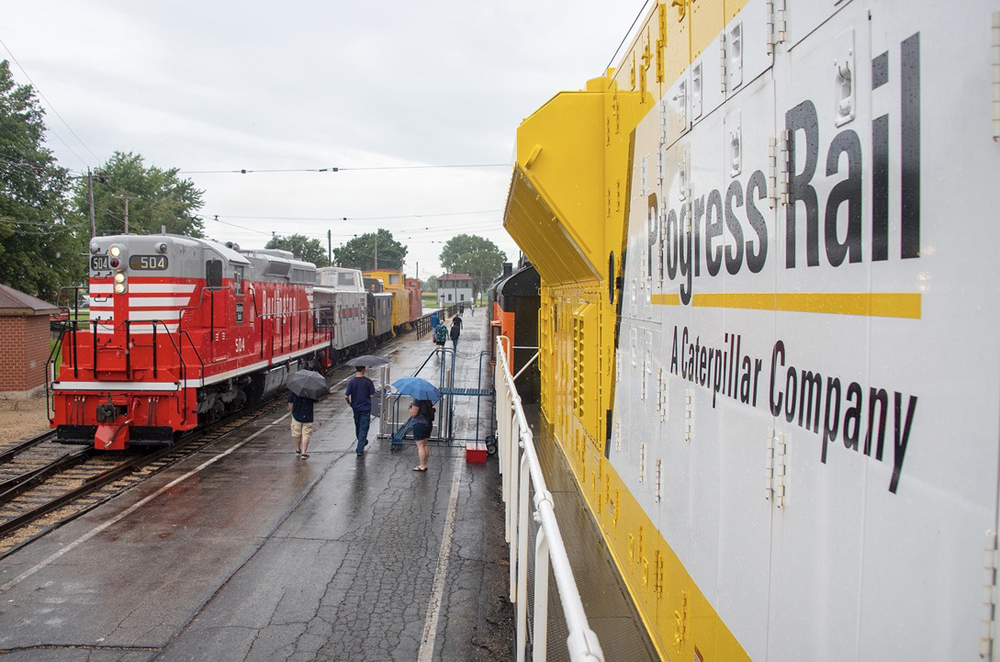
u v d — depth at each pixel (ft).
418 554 24.68
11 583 22.12
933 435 4.78
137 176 171.12
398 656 17.74
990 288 4.27
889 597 5.24
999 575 4.15
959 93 4.58
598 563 16.90
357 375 40.45
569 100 19.17
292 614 20.04
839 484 6.01
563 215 19.07
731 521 8.56
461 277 280.10
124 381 39.42
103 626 19.29
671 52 12.11
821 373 6.36
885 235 5.40
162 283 41.22
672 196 11.73
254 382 54.19
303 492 32.35
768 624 7.41
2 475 34.91
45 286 94.58
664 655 11.71
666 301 11.93
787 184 7.11
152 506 30.22
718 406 9.09
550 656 13.34
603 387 18.45
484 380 72.64
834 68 6.21
